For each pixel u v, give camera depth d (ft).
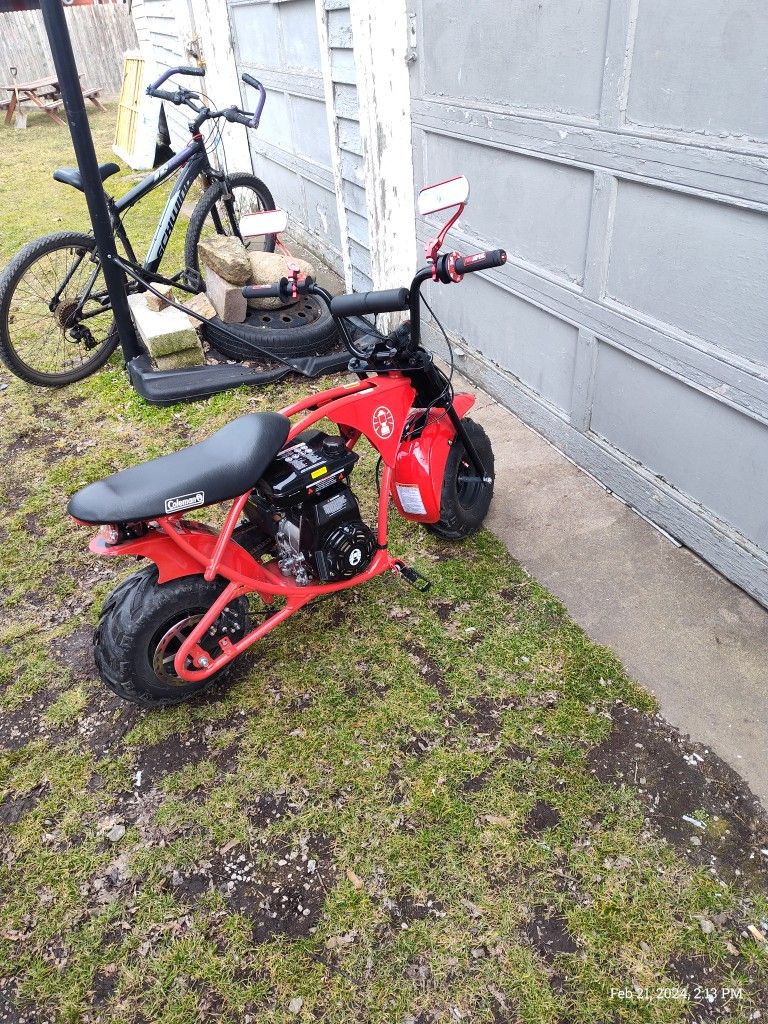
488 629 8.56
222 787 7.16
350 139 14.69
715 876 6.15
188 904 6.29
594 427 10.53
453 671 8.09
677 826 6.53
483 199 11.44
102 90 51.08
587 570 9.25
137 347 14.06
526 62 9.52
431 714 7.64
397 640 8.52
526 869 6.29
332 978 5.72
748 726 7.30
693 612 8.55
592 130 8.70
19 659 8.75
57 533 10.68
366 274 16.12
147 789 7.22
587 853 6.36
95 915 6.26
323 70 14.49
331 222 18.51
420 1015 5.46
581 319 9.96
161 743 7.64
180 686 7.69
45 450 12.61
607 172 8.68
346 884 6.30
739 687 7.68
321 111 16.96
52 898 6.40
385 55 12.01
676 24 7.30
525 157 10.15
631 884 6.13
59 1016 5.65
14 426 13.34
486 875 6.27
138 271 13.64
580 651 8.18
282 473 7.54
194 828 6.84
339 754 7.34
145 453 12.28
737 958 5.64
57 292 14.08
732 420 8.20
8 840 6.87
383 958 5.80
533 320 11.19
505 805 6.77
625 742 7.25
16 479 11.93
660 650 8.14
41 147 36.73
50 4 10.66
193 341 13.66
